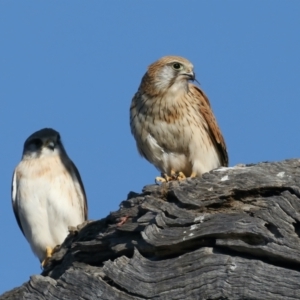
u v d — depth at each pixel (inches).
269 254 405.1
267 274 399.5
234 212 430.9
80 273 452.4
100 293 440.5
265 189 433.4
